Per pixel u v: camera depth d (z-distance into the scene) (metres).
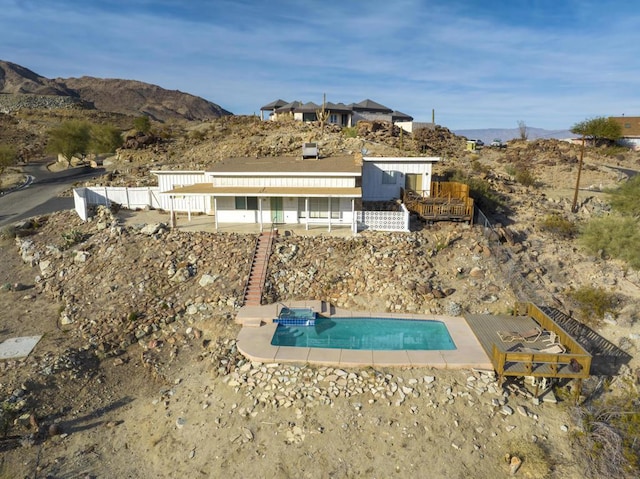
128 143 58.94
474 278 23.86
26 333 20.98
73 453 14.90
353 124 77.50
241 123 70.12
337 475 13.82
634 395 17.23
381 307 22.22
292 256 25.34
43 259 27.56
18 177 50.69
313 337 19.84
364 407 15.85
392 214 27.75
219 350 19.08
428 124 73.75
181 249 26.39
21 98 138.50
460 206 28.36
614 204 35.75
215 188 29.50
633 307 22.41
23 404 16.19
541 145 66.38
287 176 29.56
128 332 20.81
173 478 14.01
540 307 22.03
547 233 30.88
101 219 31.69
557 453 14.65
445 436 14.96
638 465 14.30
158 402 16.98
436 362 17.64
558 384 17.70
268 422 15.46
